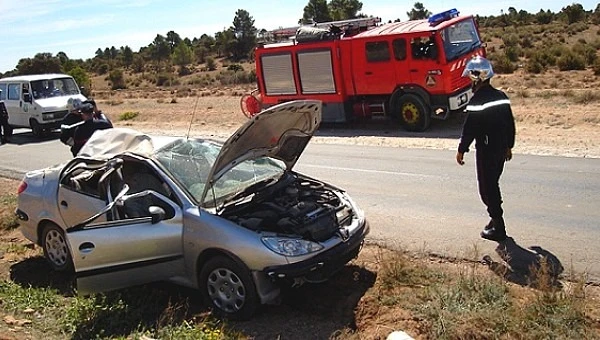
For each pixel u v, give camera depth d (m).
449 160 12.43
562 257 6.66
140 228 6.04
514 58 35.53
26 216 7.68
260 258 5.49
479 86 6.98
